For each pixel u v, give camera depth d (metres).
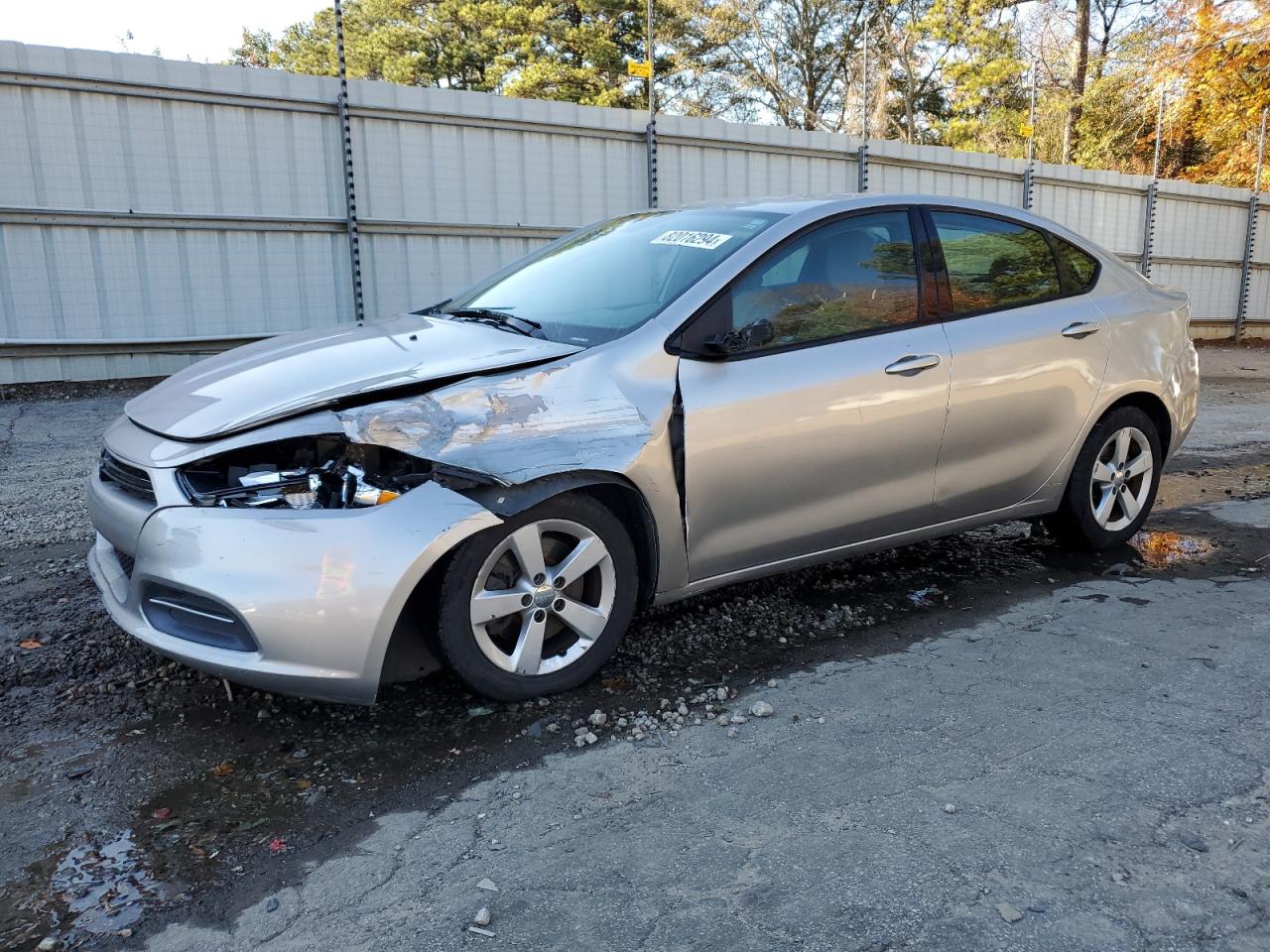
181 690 3.31
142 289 9.39
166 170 9.32
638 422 3.25
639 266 3.87
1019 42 33.47
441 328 3.69
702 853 2.42
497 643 3.22
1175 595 4.27
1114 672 3.46
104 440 3.39
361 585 2.76
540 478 3.05
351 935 2.14
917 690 3.33
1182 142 28.05
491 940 2.12
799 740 2.98
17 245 8.80
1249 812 2.57
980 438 4.16
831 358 3.72
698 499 3.42
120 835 2.51
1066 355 4.40
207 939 2.13
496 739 3.00
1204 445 8.09
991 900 2.22
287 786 2.74
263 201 9.84
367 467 2.92
